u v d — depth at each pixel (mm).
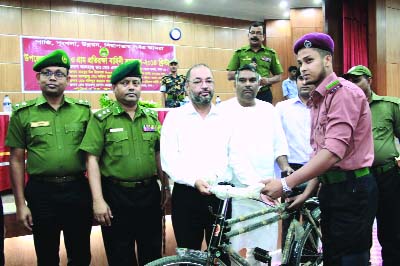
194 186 2225
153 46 10000
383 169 2697
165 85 7270
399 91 8523
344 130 1776
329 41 1908
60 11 8867
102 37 9359
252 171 2592
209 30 10781
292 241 2350
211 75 2371
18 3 8445
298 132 3098
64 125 2488
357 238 1900
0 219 2111
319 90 1904
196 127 2383
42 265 2463
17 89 8477
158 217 2559
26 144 2467
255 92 2660
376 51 8062
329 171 1949
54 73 2436
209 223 2379
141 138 2486
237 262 2053
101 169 2455
